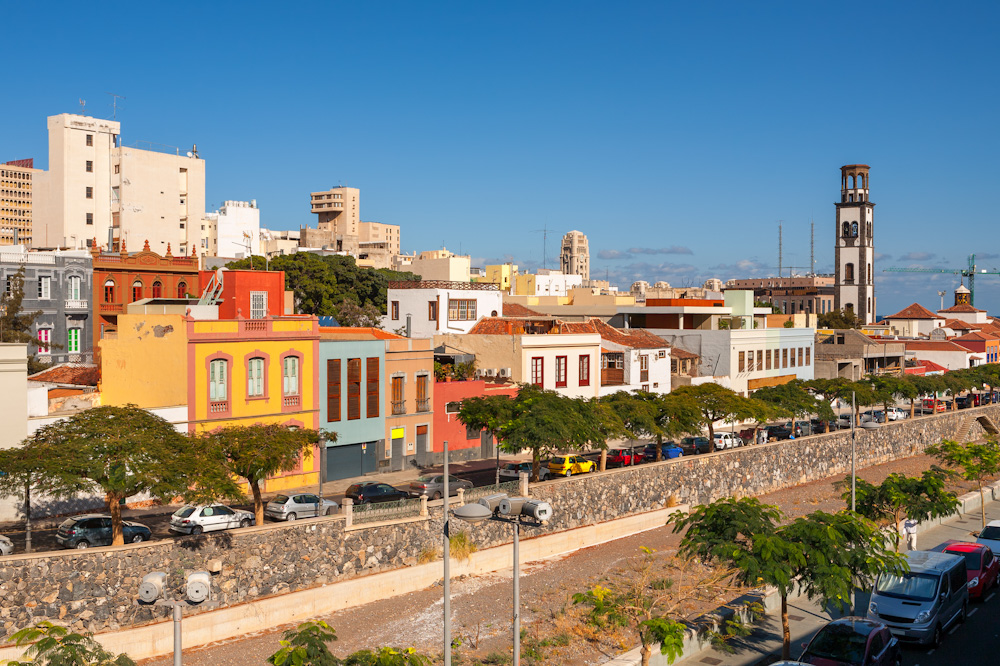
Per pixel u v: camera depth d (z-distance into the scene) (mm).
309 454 43031
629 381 73062
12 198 191000
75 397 46344
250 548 35125
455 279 95625
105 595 31500
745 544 28391
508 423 46188
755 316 95500
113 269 76812
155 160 144500
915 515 44375
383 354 55938
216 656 31672
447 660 22359
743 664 29047
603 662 30375
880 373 107062
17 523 39312
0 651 29031
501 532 44375
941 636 31203
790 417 67062
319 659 24453
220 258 136500
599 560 44625
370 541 38906
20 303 66750
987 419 93188
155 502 44219
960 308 169750
